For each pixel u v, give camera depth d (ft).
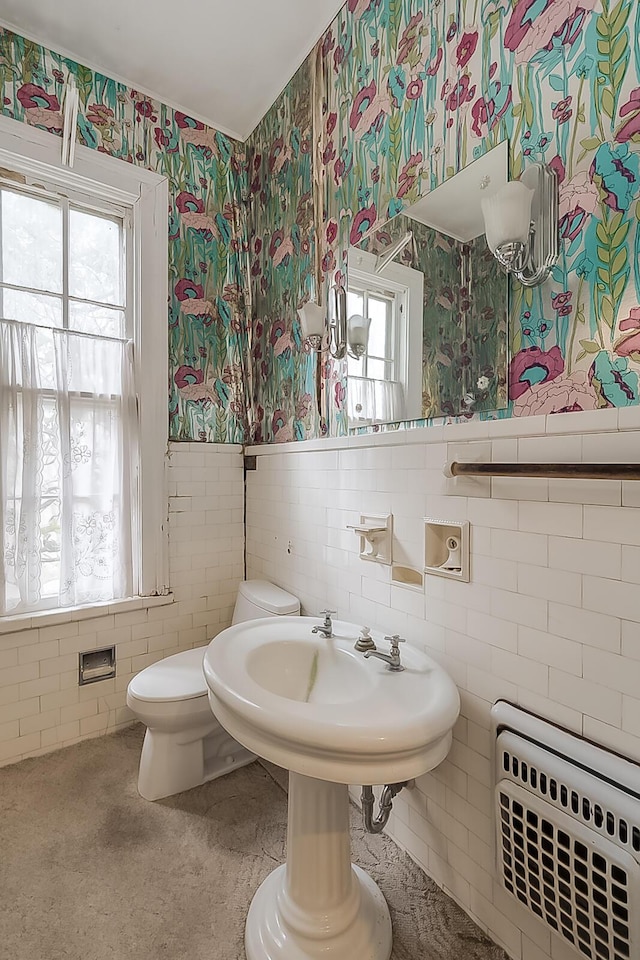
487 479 3.64
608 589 2.90
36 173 5.99
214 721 5.36
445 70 4.12
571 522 3.09
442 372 4.12
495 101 3.67
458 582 3.90
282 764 2.84
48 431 5.98
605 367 2.99
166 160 6.92
